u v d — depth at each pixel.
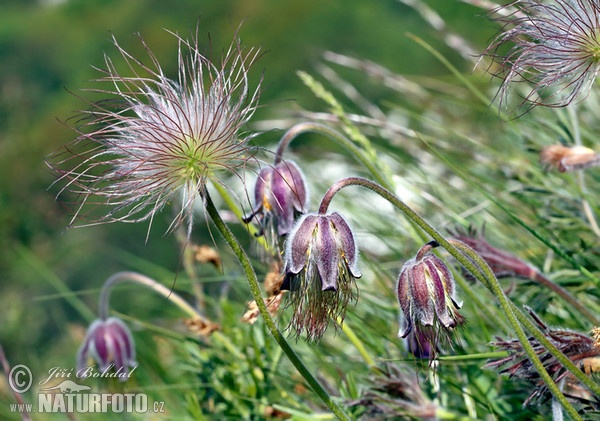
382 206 8.74
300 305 4.32
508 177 8.20
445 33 10.05
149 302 10.27
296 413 6.24
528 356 4.23
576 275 6.44
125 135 4.65
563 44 4.76
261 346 7.07
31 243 19.03
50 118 28.50
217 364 7.16
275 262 5.43
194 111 4.55
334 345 7.39
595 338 4.50
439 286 4.21
